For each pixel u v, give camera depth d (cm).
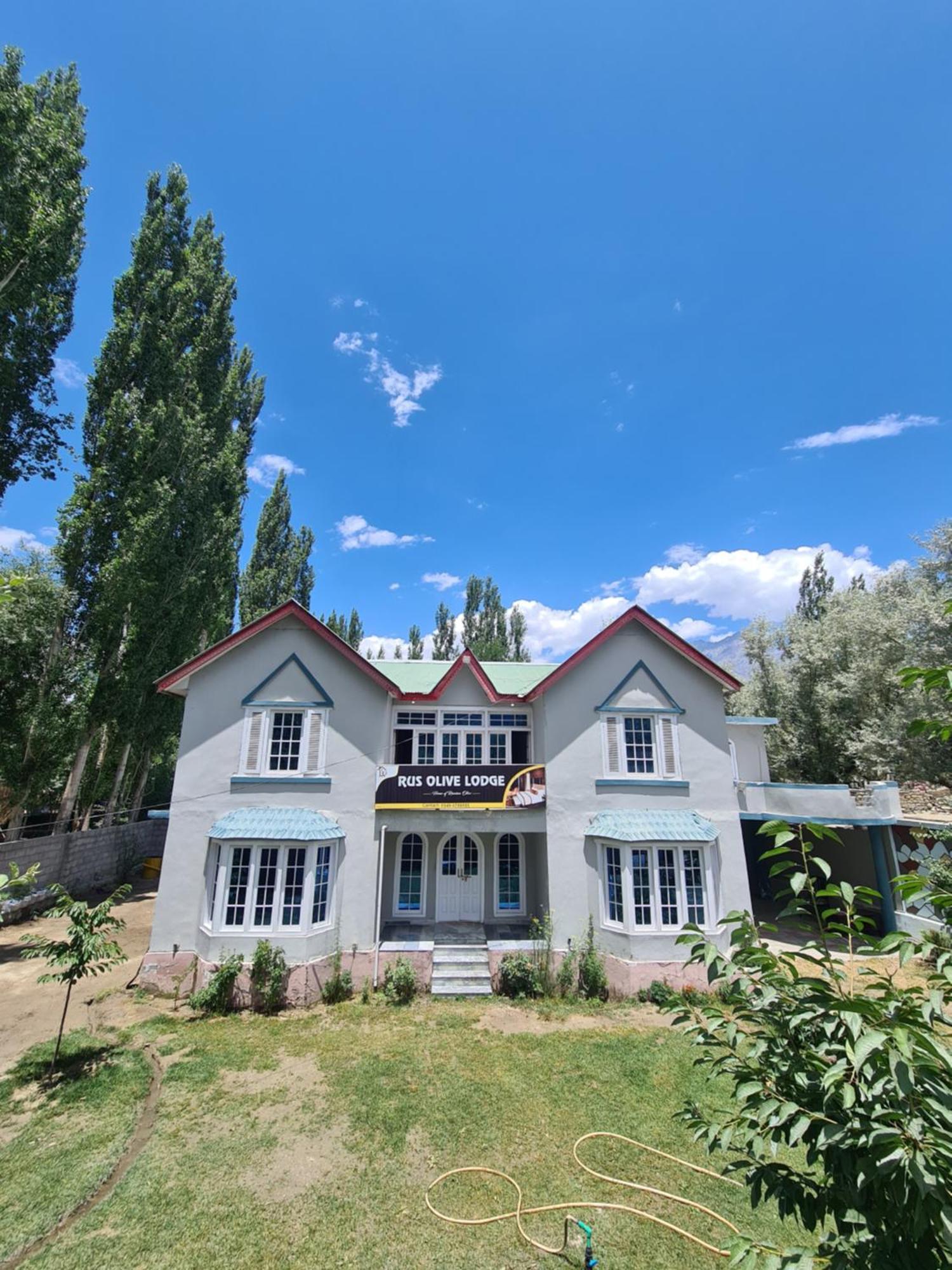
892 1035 259
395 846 1822
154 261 2595
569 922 1504
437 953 1526
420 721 1816
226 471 2961
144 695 2470
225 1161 820
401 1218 722
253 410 3588
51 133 2103
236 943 1391
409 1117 927
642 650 1709
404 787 1561
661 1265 649
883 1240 264
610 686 1675
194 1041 1182
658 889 1467
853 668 2628
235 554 3191
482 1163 823
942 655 2200
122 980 1503
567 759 1614
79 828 2516
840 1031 297
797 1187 306
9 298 1972
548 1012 1332
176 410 2434
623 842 1462
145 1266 647
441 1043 1177
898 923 1700
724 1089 1006
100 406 2439
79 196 2169
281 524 3909
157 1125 902
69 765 2461
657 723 1664
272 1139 872
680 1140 874
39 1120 909
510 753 1825
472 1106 955
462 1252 671
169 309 2603
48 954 1073
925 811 2027
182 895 1474
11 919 1933
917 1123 247
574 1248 675
